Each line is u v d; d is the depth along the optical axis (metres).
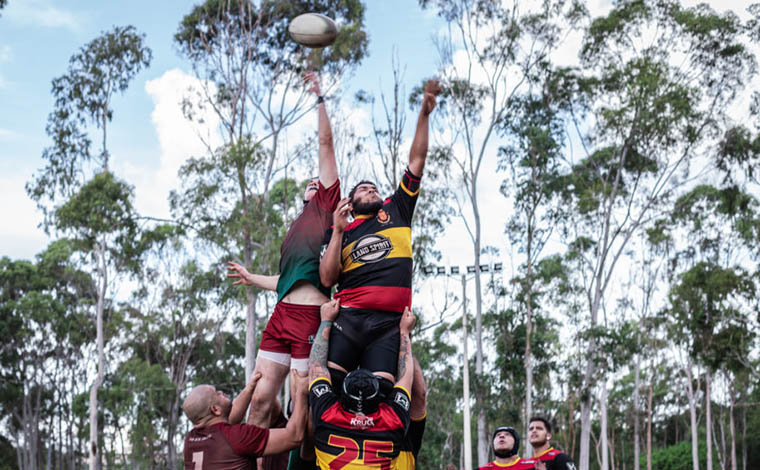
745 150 29.98
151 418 41.47
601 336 33.22
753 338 29.92
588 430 32.97
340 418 3.96
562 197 36.41
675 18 32.38
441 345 44.94
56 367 50.09
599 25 33.03
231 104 32.41
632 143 33.91
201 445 4.24
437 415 44.19
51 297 45.75
